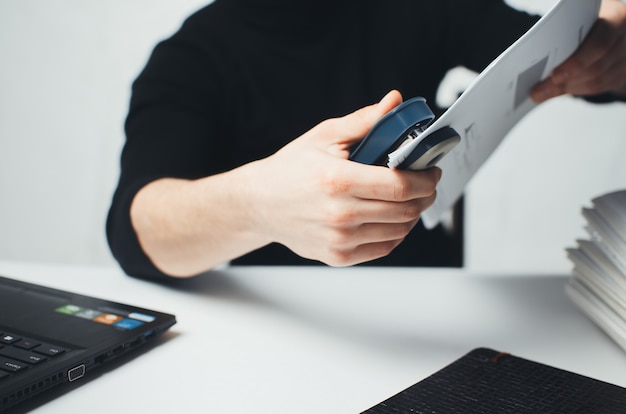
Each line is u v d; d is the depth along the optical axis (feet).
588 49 1.85
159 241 1.97
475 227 6.28
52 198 6.52
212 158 2.87
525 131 6.05
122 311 1.62
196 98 2.83
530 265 6.25
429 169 1.33
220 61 2.93
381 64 3.12
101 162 6.39
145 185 2.20
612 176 6.03
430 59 3.26
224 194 1.66
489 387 1.21
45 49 6.21
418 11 3.19
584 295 1.72
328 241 1.40
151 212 2.01
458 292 1.98
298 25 3.02
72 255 6.61
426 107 1.29
